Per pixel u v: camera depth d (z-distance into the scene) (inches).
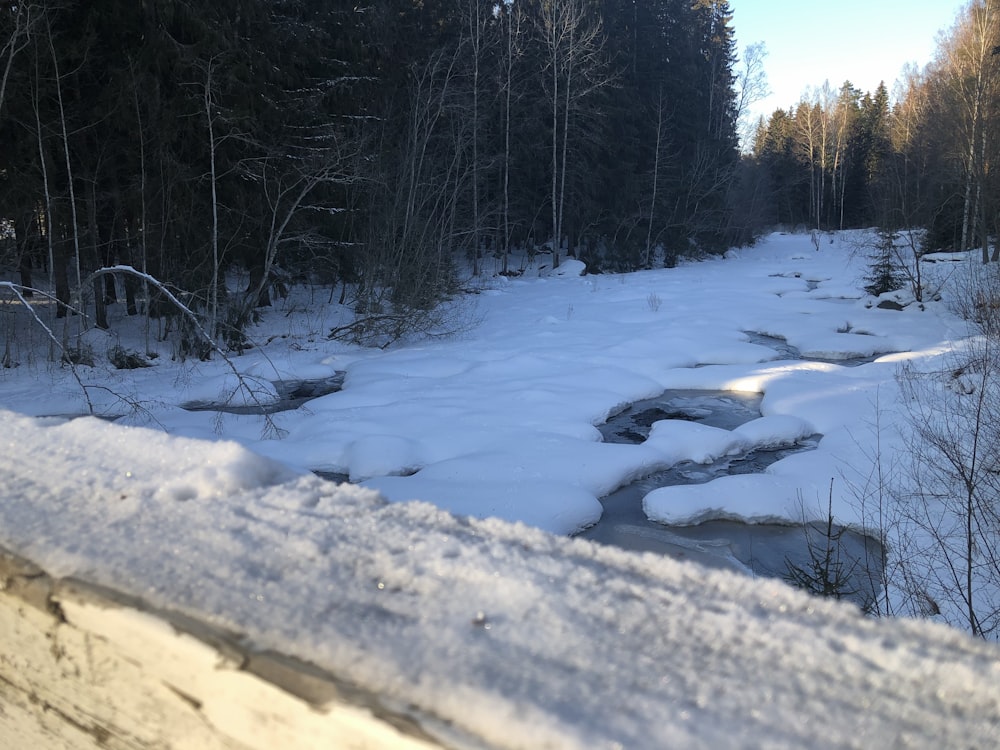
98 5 518.0
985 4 938.1
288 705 34.4
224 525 54.6
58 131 526.3
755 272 1285.7
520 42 1216.2
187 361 551.5
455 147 952.3
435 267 685.9
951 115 946.7
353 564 48.2
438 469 296.5
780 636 39.9
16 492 62.2
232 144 573.3
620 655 37.5
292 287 834.8
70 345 530.9
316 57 685.9
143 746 41.4
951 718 32.7
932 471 263.7
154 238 560.1
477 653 37.2
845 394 403.9
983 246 816.3
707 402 437.7
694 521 261.6
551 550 51.4
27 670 47.7
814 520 256.1
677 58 1526.8
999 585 185.8
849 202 2583.7
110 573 46.4
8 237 553.3
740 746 30.6
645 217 1362.0
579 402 407.8
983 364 325.1
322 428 357.1
